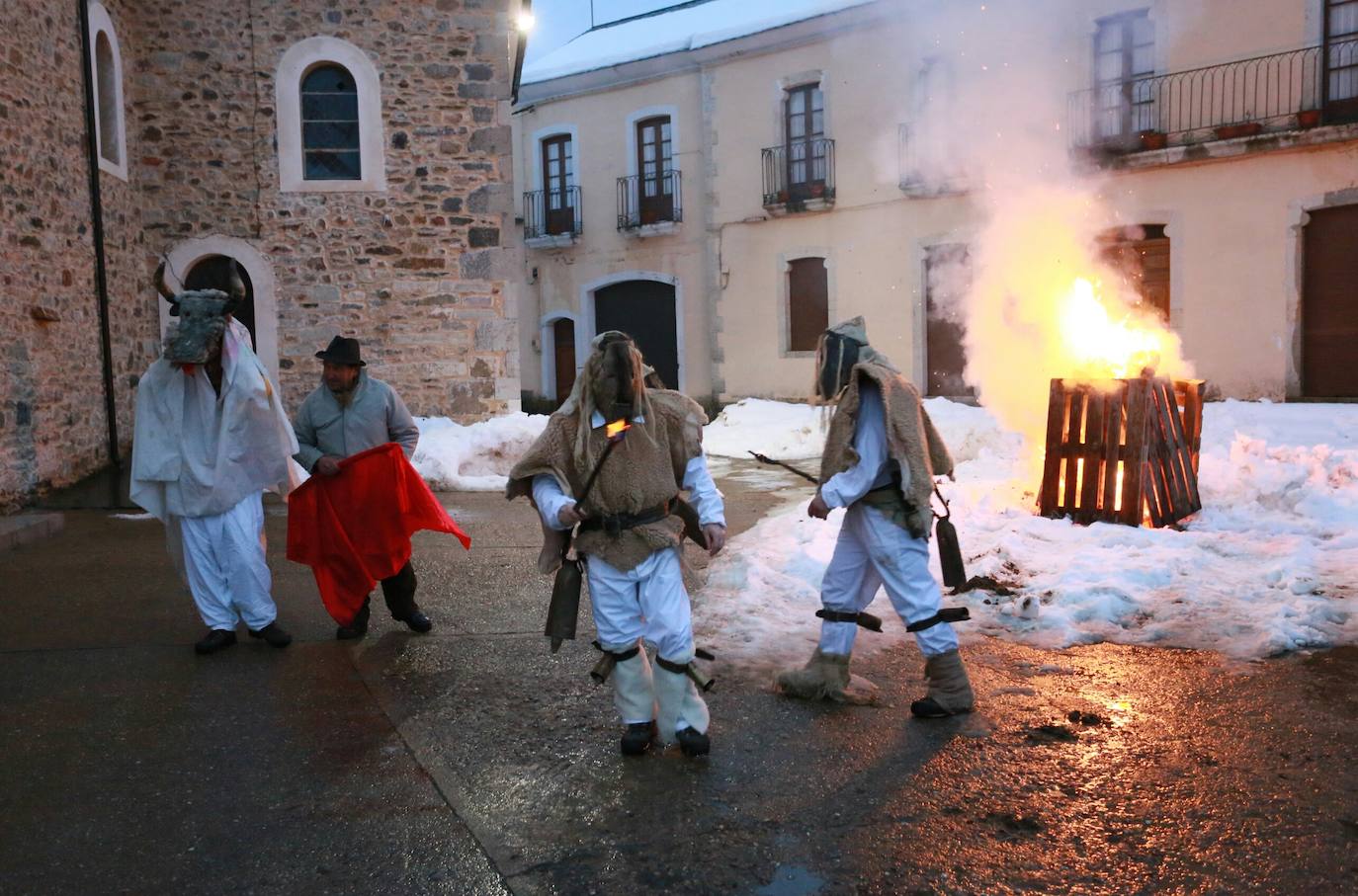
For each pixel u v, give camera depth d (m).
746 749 3.65
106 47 11.08
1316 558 5.68
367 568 4.98
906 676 4.38
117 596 5.88
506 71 12.30
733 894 2.73
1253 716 3.78
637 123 22.86
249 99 11.93
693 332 22.55
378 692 4.32
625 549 3.49
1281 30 15.09
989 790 3.27
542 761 3.60
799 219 20.56
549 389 25.28
